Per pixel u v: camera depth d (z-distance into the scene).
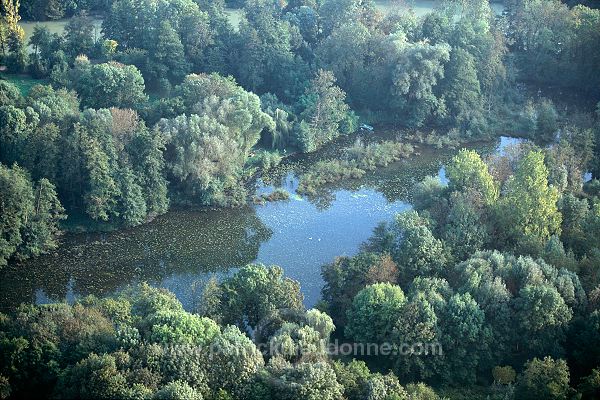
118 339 108.75
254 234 163.75
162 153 167.00
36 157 159.88
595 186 164.75
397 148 199.75
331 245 161.25
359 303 124.00
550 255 135.25
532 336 123.50
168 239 160.38
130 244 157.75
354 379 110.25
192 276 149.75
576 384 119.38
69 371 105.38
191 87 185.50
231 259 155.38
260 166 188.88
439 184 158.88
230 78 191.25
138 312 120.62
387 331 121.75
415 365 120.12
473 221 142.12
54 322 112.44
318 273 152.00
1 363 107.62
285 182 184.12
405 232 139.75
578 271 134.00
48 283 145.75
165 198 168.50
